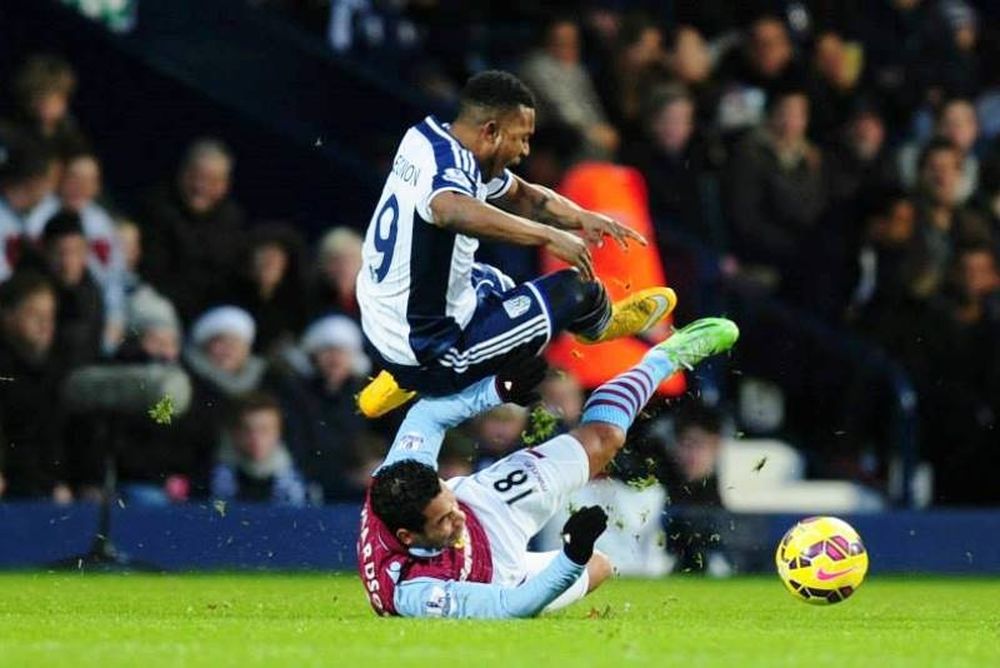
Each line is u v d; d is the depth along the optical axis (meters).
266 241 36.50
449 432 33.31
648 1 46.47
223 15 41.34
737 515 35.09
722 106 43.22
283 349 36.41
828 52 45.41
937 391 40.47
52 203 35.38
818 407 40.41
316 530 33.72
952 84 48.34
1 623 19.75
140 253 36.53
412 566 19.86
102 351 34.50
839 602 24.08
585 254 20.09
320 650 16.00
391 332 20.81
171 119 40.75
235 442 34.69
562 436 21.06
